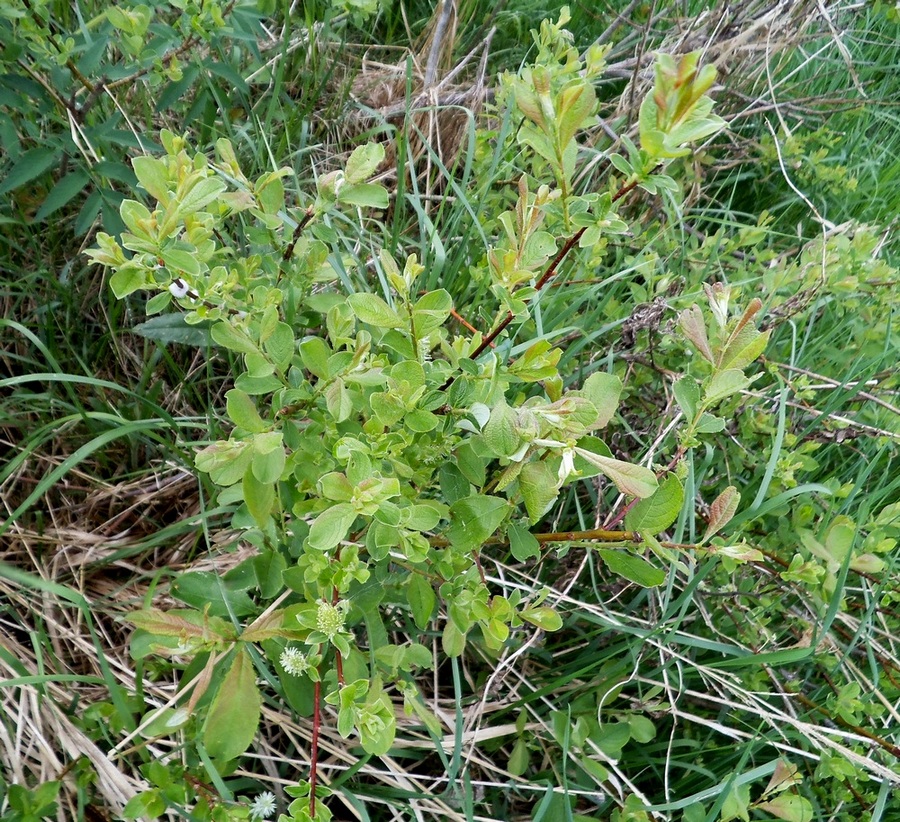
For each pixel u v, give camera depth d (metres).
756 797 0.56
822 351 0.76
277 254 0.51
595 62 0.55
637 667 0.52
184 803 0.41
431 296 0.36
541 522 0.61
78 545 0.58
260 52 0.78
